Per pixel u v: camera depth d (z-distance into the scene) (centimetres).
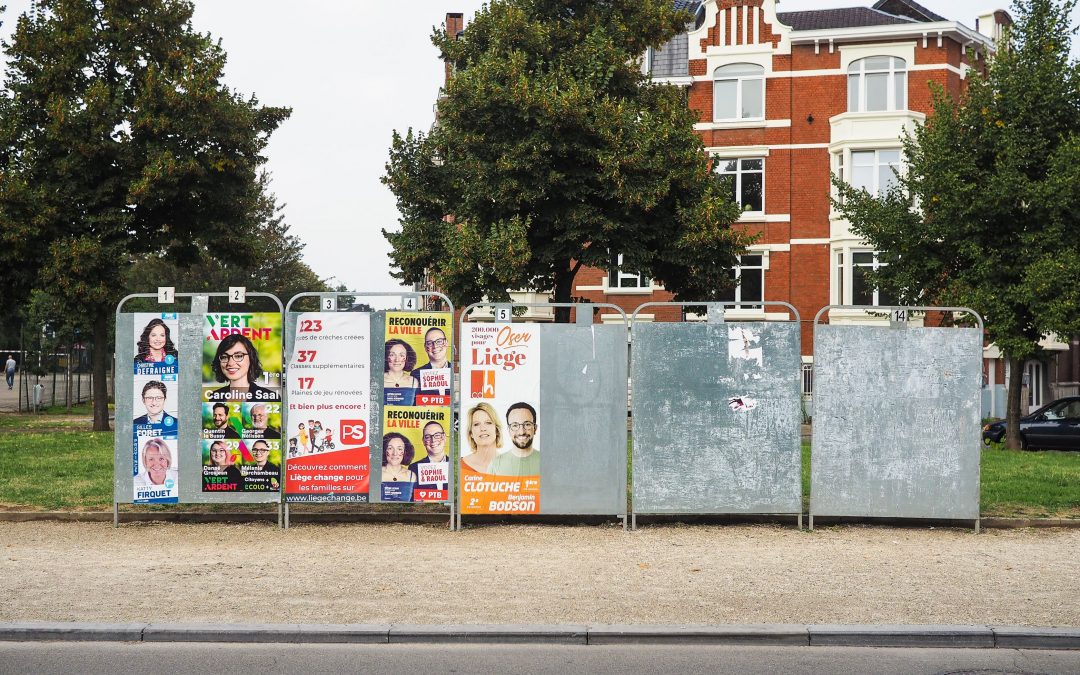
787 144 3588
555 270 2436
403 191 2505
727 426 1110
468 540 1045
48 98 2397
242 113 2531
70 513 1149
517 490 1100
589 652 690
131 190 2353
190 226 2636
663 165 2205
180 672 644
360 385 1103
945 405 1112
